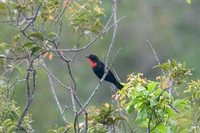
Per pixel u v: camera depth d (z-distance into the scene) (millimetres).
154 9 41688
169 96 11516
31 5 12031
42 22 12250
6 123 11539
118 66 38688
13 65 11742
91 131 11766
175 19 41375
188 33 41094
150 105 11398
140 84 11945
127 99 12312
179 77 11562
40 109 28797
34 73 11398
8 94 12047
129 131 12555
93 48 36562
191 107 11297
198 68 37156
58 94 29891
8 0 11602
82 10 12414
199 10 41812
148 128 11461
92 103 32719
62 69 34031
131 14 41094
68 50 11617
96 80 34594
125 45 39281
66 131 12156
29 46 11328
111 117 11812
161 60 39531
